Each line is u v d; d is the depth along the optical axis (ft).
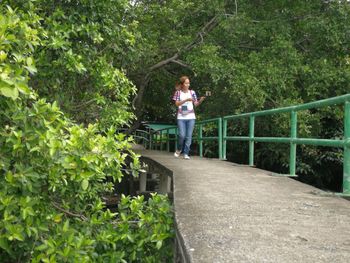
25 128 10.69
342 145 16.11
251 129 27.81
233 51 40.19
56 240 11.26
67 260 10.87
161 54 41.16
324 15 38.55
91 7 18.89
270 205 13.82
